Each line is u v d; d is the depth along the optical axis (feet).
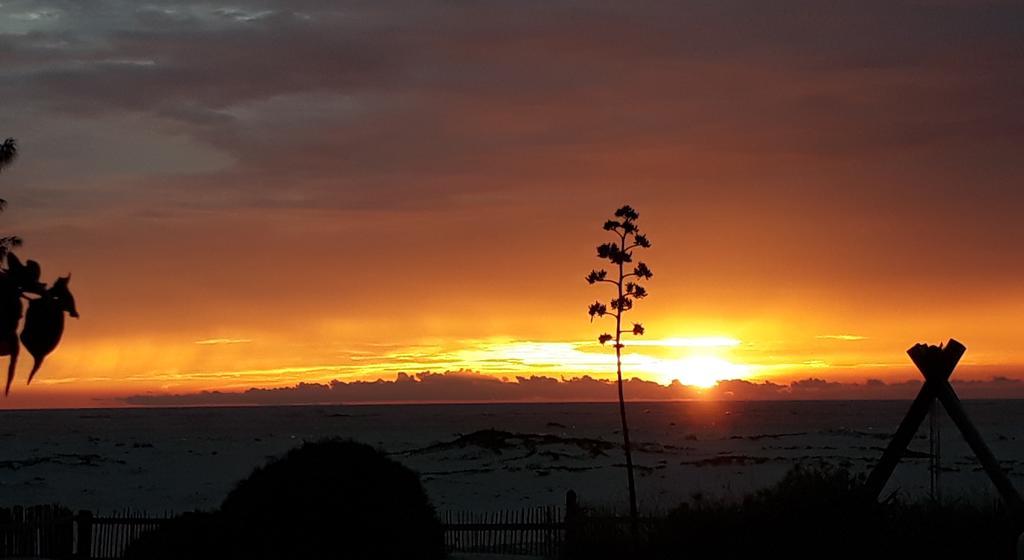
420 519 53.42
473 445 240.73
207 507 136.05
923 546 44.52
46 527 66.54
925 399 48.55
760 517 48.26
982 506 49.49
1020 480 140.87
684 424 520.01
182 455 262.67
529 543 65.57
